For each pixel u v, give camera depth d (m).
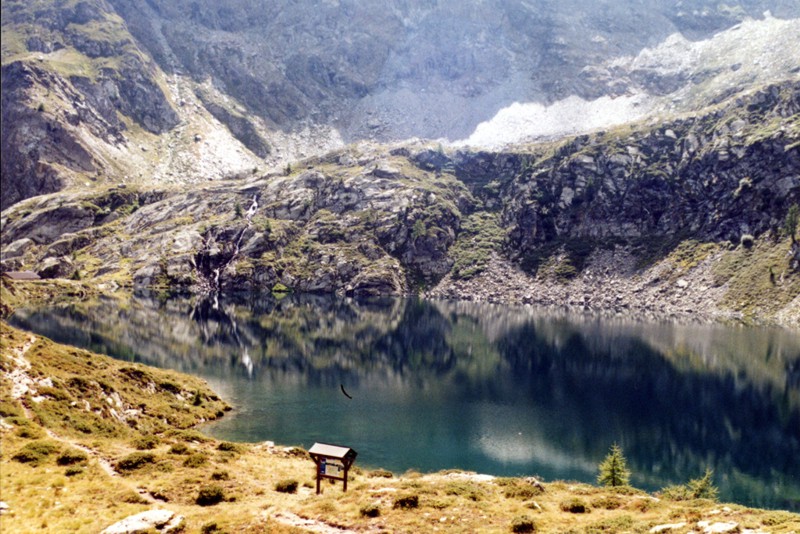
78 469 40.88
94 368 82.31
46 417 55.97
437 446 74.31
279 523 32.56
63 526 30.25
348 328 179.88
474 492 39.72
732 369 124.69
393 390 106.44
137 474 42.34
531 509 36.50
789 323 173.88
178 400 85.12
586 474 64.88
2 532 29.06
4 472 38.97
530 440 77.81
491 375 121.44
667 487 61.22
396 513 34.88
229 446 55.50
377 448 72.88
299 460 55.78
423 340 162.75
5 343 77.06
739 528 28.64
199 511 34.78
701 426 85.62
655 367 128.88
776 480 64.38
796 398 101.81
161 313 194.38
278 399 96.81
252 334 163.12
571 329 181.75
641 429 83.94
